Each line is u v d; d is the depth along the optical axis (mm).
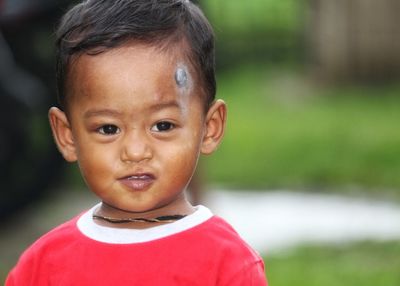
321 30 18797
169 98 3740
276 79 18891
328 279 8383
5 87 9539
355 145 13570
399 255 9164
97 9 3809
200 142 3875
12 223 10367
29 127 9773
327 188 12109
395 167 12672
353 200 11578
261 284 3801
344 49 18594
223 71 19297
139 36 3729
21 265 3975
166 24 3785
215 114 3982
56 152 9945
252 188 12156
